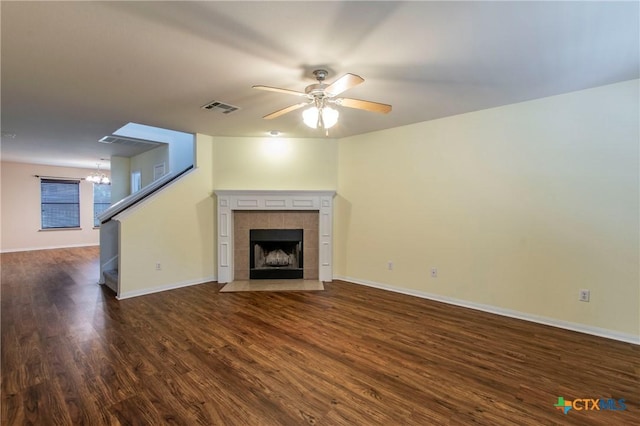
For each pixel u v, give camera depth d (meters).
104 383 2.14
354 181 4.82
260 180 4.96
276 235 5.00
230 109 3.50
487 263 3.59
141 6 1.70
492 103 3.35
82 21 1.84
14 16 1.78
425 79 2.70
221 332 2.99
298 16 1.80
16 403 1.93
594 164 2.95
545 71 2.55
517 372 2.31
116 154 6.93
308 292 4.35
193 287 4.58
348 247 4.91
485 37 2.04
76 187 8.82
